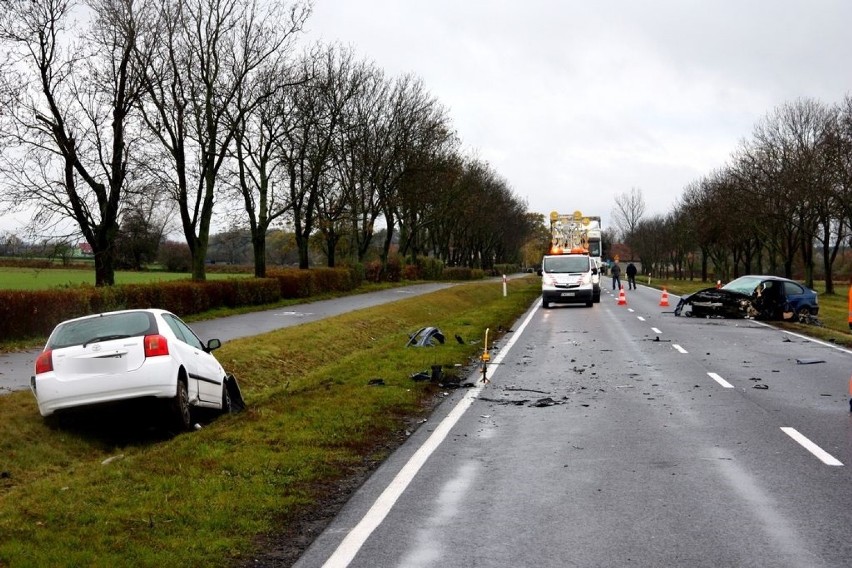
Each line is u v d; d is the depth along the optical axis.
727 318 30.97
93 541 5.58
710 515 6.29
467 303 46.44
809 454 8.45
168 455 8.25
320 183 54.03
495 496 6.93
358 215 63.03
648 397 12.47
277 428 9.77
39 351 19.30
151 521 6.05
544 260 40.16
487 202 102.00
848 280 83.44
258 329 25.77
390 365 15.89
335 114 51.84
